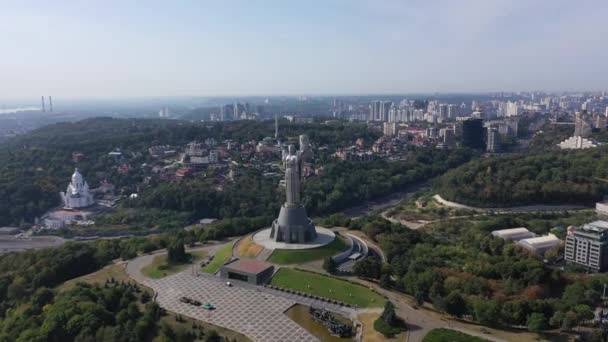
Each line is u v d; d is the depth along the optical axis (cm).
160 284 18600
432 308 16012
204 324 15175
